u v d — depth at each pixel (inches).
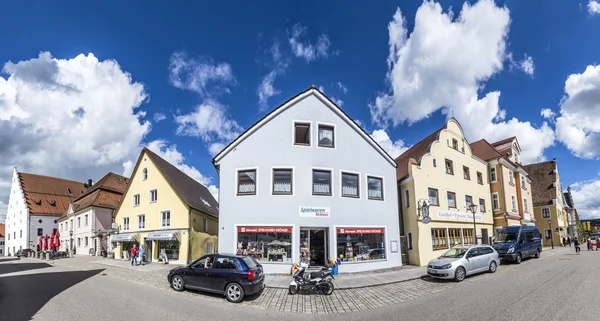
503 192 1177.4
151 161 1142.3
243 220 717.9
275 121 760.3
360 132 809.5
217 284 469.7
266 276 661.9
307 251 704.4
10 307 413.1
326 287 507.2
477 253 655.8
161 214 1073.5
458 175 1029.8
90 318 356.5
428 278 629.6
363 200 782.5
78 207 1644.9
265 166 735.7
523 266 785.6
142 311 388.5
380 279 627.5
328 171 761.6
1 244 3213.6
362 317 374.0
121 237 1146.0
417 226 829.8
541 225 1774.1
